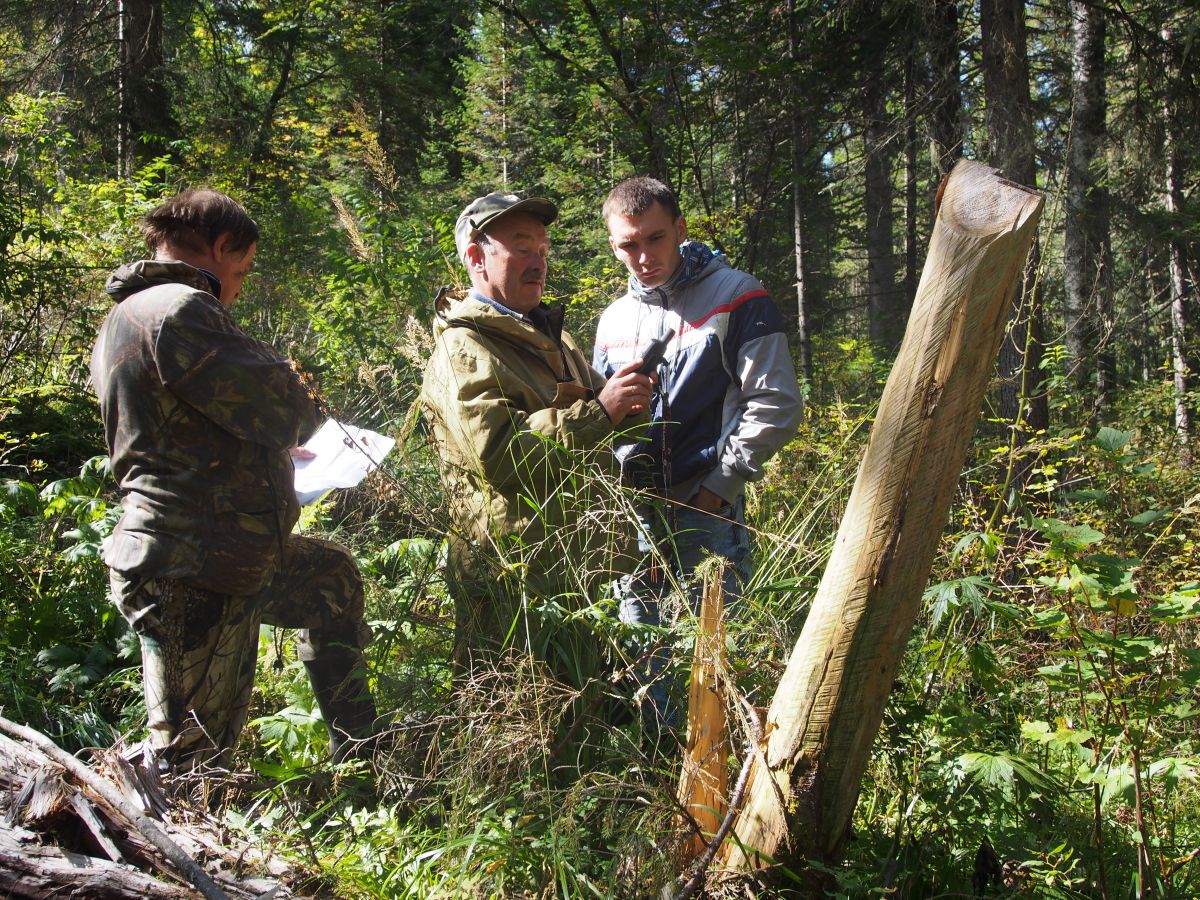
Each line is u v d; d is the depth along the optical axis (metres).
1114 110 11.59
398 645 2.93
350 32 17.00
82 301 7.73
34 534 4.15
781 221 12.64
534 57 13.27
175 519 2.52
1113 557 2.23
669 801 2.12
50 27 13.27
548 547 2.70
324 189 10.68
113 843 1.93
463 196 16.75
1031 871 2.32
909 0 9.13
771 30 10.35
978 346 1.85
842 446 3.31
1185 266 11.55
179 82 14.05
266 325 7.51
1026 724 2.45
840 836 2.04
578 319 7.90
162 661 2.52
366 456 2.95
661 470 3.25
